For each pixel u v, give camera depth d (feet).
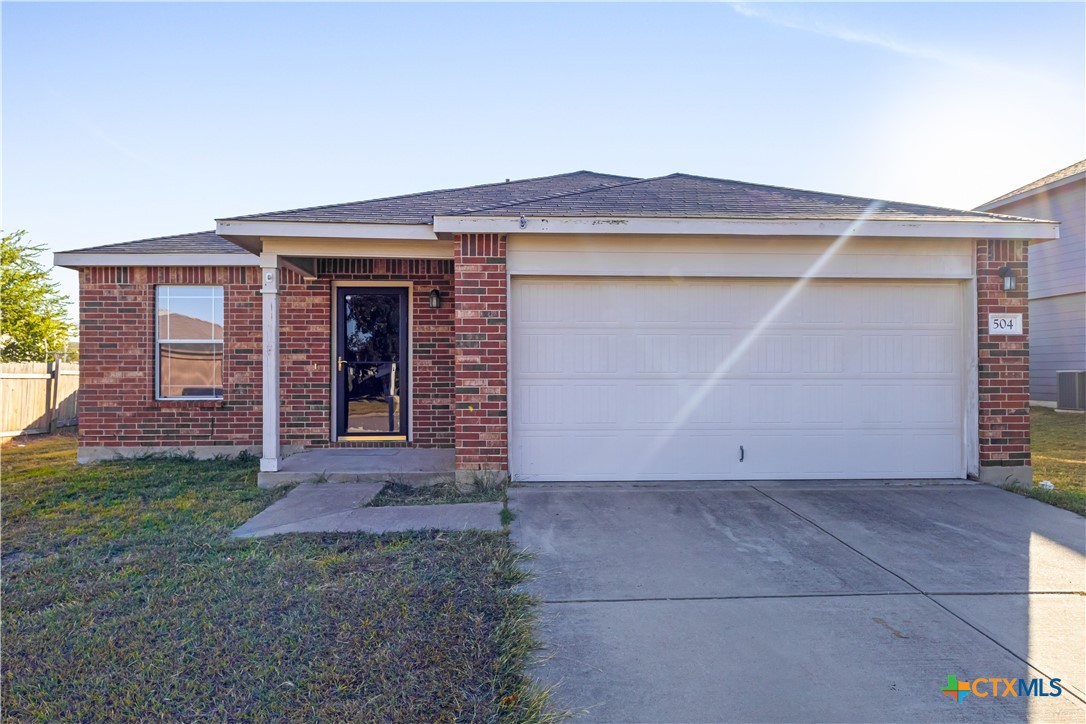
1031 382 49.98
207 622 10.79
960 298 22.36
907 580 13.05
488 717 8.18
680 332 22.03
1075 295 45.96
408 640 10.14
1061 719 8.29
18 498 20.49
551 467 21.85
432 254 22.68
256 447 28.73
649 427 21.99
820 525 16.93
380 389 28.60
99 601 11.80
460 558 14.01
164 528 16.84
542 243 21.27
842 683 9.15
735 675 9.37
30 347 62.49
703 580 13.03
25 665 9.45
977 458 21.84
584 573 13.39
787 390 22.20
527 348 21.74
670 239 21.48
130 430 28.84
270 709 8.29
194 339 29.07
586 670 9.48
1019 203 50.06
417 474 22.13
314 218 21.53
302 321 28.12
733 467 22.09
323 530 16.33
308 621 10.83
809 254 21.68
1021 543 15.46
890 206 23.08
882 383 22.30
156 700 8.52
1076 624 11.07
